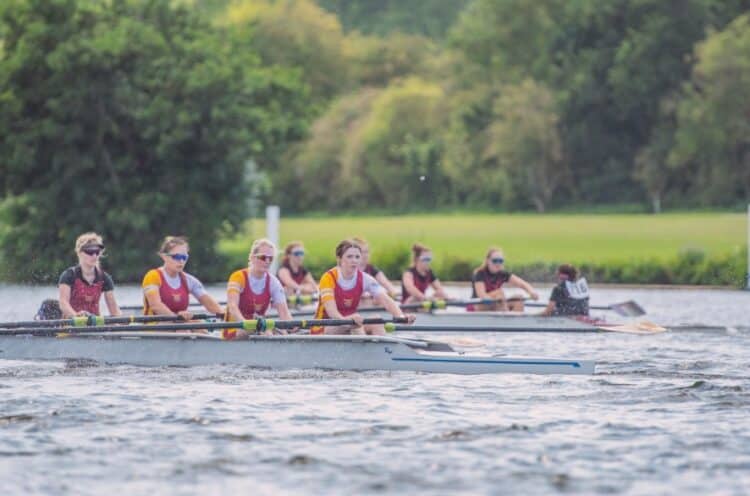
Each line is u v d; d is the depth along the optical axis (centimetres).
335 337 5784
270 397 4900
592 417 4447
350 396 4931
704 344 7362
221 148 16475
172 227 16750
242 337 5947
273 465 3672
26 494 3344
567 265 8294
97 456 3781
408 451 3859
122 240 16612
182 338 5972
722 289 14762
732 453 3838
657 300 12650
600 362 6253
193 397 4894
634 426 4266
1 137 16225
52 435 4094
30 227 16412
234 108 16225
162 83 16125
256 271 6044
